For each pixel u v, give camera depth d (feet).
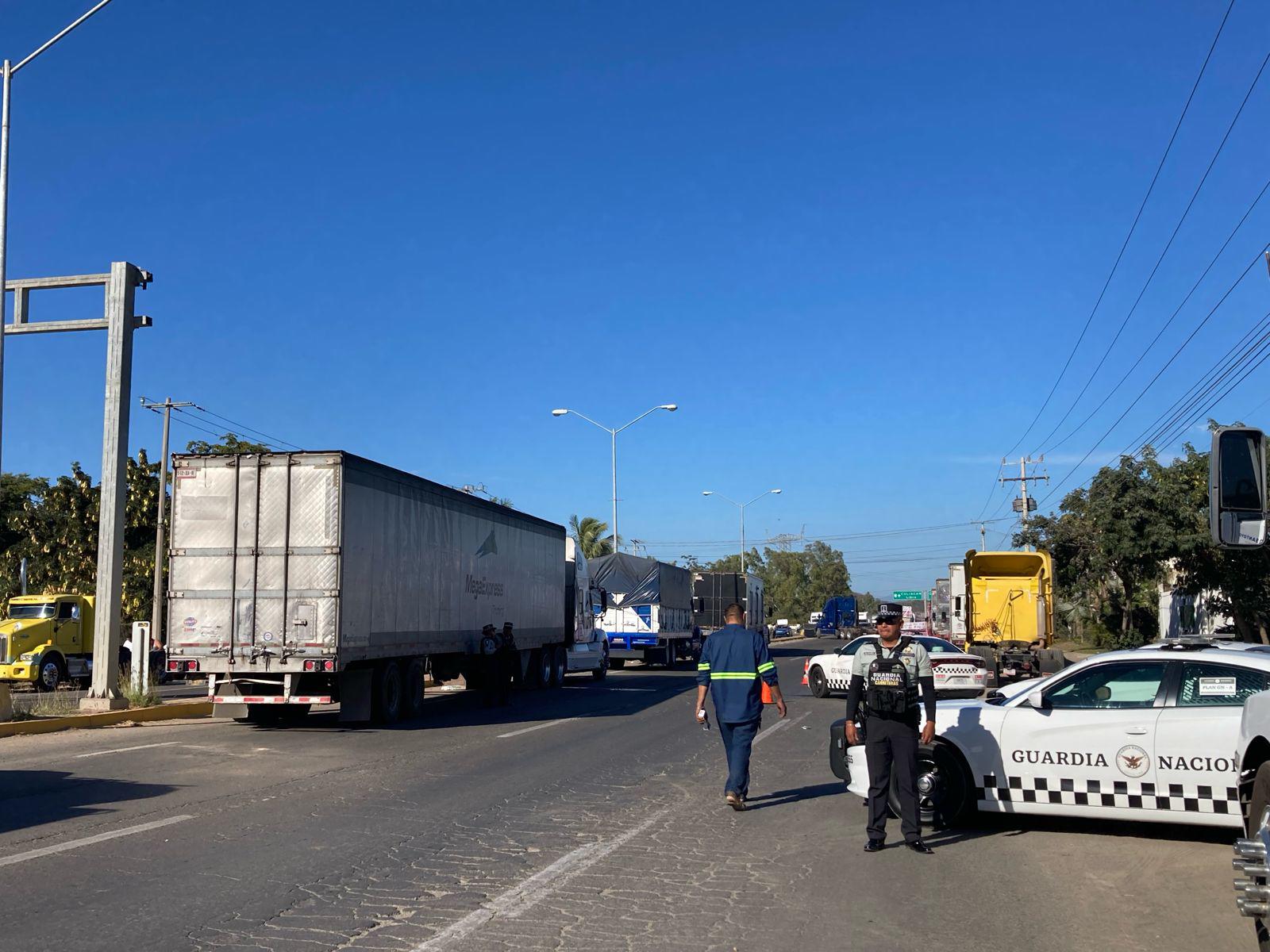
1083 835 29.78
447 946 19.75
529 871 25.45
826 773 42.22
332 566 55.42
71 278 62.95
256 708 62.44
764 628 180.86
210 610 56.24
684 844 28.71
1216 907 22.88
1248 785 21.09
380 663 60.90
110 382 62.23
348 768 42.47
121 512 62.49
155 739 52.49
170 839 28.45
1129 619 116.88
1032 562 98.43
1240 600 92.07
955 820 30.14
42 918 21.08
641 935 20.56
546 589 92.53
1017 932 21.07
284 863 25.89
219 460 56.85
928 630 186.09
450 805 34.19
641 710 71.36
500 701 75.87
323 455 56.08
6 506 170.09
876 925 21.43
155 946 19.45
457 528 71.72
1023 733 29.35
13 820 31.04
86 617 96.89
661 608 134.10
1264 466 19.58
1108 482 101.65
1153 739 27.73
